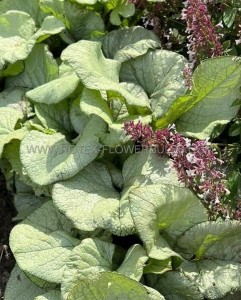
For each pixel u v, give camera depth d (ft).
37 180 4.69
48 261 4.53
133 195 4.32
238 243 4.39
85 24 5.56
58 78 5.24
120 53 5.18
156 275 4.39
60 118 5.15
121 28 5.39
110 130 4.72
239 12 5.04
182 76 4.95
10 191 5.47
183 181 4.38
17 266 4.84
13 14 5.57
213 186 4.32
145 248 4.31
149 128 4.52
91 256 4.39
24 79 5.49
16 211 5.52
